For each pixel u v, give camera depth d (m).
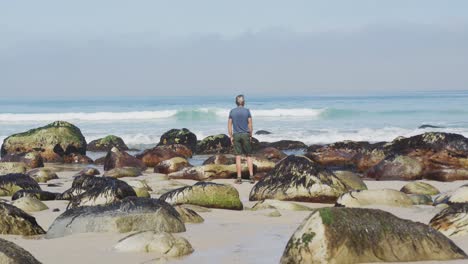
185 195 10.71
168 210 7.95
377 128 35.28
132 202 7.93
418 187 12.91
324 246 5.33
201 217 9.12
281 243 7.13
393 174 16.91
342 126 37.53
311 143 30.47
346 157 21.53
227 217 9.50
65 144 26.48
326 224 5.44
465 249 6.22
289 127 37.38
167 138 28.73
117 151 21.62
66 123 27.41
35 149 26.39
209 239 7.37
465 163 17.64
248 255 6.43
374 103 60.94
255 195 12.32
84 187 12.41
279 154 22.91
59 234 7.62
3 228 7.77
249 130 15.79
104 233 7.46
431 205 10.69
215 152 27.89
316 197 11.75
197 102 82.12
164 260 6.18
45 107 68.88
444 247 5.72
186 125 40.38
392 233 5.61
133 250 6.48
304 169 12.18
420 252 5.61
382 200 10.41
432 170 17.44
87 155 28.17
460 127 34.75
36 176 17.16
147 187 13.35
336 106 56.16
